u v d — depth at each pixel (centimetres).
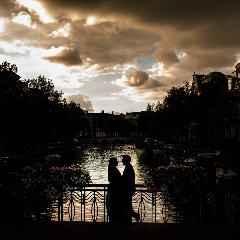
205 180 1364
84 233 925
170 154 5506
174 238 888
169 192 1358
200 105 5331
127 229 963
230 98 3956
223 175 2431
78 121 11062
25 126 5412
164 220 1347
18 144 6378
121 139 15012
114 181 1012
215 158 3894
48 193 1252
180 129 6838
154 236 904
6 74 4362
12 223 1022
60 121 6838
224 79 6600
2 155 4156
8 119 4591
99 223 1022
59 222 1034
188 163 3809
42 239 878
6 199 1241
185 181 1368
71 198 1192
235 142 5175
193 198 1352
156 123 8725
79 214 1558
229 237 897
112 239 880
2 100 4359
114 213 1002
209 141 5828
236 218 1145
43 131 6091
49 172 1293
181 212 1349
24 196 1241
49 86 6053
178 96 6397
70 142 10031
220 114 4028
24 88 5069
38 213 1228
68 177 1294
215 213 1150
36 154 4666
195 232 938
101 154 8269
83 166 5131
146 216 1526
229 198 1162
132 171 1020
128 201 1005
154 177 1380
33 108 5509
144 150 9012
